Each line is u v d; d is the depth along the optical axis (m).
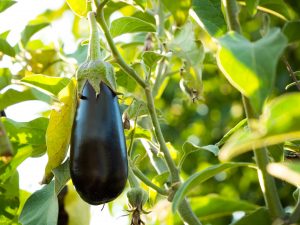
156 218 0.70
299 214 0.48
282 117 0.37
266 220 0.50
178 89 1.25
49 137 0.56
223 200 0.60
